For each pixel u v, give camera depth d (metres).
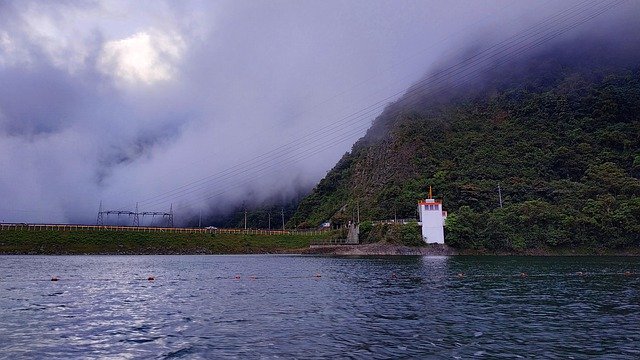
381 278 52.25
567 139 164.88
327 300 34.06
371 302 32.91
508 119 187.50
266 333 22.16
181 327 23.80
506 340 20.53
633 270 62.75
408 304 31.80
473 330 22.70
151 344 20.03
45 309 30.03
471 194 136.25
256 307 30.75
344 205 182.50
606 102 175.00
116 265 77.75
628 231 112.00
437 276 54.50
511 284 45.16
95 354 18.42
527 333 22.00
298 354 18.22
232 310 29.45
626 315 27.16
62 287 43.56
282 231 154.12
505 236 114.38
